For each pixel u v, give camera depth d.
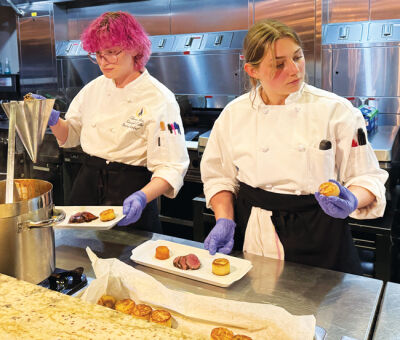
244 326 0.89
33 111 1.22
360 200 1.47
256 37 1.41
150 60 4.17
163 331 0.63
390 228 2.42
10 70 5.04
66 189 4.04
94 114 2.07
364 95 3.41
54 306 0.70
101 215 1.55
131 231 1.69
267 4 3.60
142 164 2.01
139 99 1.97
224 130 1.68
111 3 4.51
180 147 1.96
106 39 1.79
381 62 3.29
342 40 3.40
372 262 2.61
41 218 1.12
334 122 1.51
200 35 4.05
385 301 1.17
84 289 1.03
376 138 2.90
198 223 2.94
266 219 1.58
